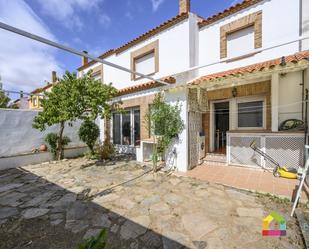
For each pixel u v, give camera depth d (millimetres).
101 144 10781
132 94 9688
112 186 5574
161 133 6883
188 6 8891
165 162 7309
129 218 3721
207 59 8461
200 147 7723
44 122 7980
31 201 4652
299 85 6699
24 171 7660
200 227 3350
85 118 7672
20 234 3287
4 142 8484
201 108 7668
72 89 7285
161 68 9336
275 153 6219
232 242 2938
